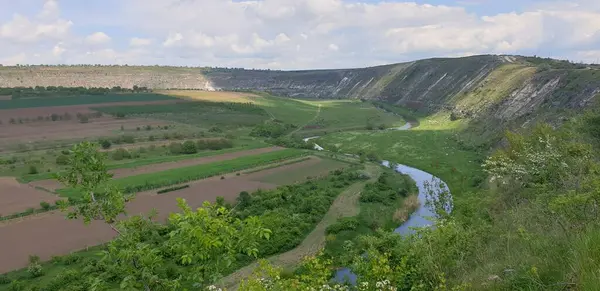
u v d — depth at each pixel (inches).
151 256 410.3
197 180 2915.8
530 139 1427.2
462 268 547.2
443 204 1923.0
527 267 389.7
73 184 420.5
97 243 1758.1
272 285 443.8
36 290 1350.9
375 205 2442.2
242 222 426.9
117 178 2839.6
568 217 489.4
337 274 1192.8
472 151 3715.6
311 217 2186.3
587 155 962.1
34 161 3277.6
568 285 332.2
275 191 2600.9
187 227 381.1
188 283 719.1
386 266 519.8
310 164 3558.1
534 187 992.9
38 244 1739.7
